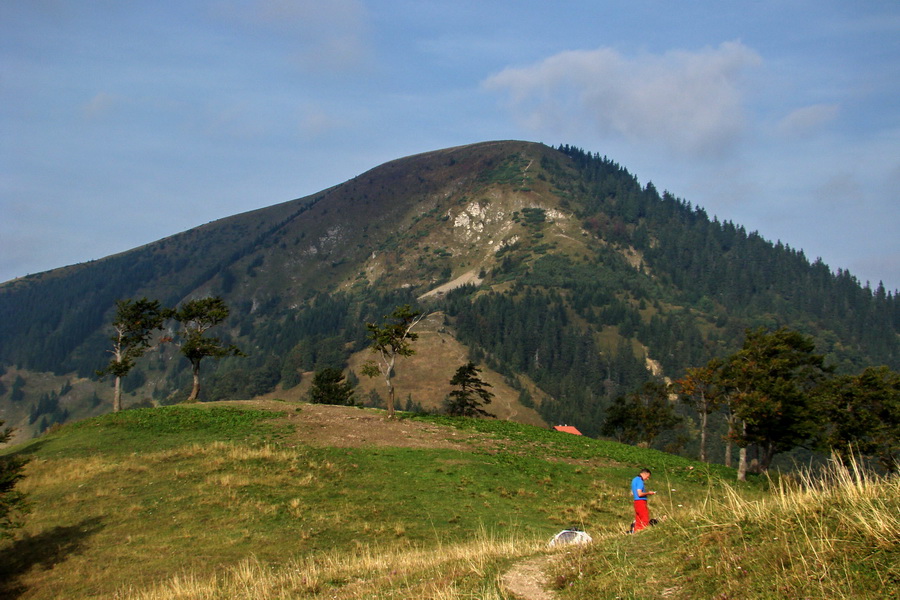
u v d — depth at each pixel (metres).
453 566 11.65
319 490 29.17
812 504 8.02
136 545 22.12
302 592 12.62
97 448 35.41
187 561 20.47
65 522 24.39
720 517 8.96
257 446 36.22
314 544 22.16
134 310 52.97
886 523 6.65
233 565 19.86
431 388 183.00
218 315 55.03
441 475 33.59
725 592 6.72
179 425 41.06
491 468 35.84
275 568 19.30
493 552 12.81
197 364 55.56
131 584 18.75
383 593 10.72
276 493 28.19
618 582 7.99
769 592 6.40
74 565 20.41
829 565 6.45
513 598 8.71
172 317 55.03
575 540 12.51
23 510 22.48
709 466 44.34
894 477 8.06
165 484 29.05
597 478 35.97
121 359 53.59
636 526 12.32
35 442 38.88
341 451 36.75
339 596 11.66
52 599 17.91
